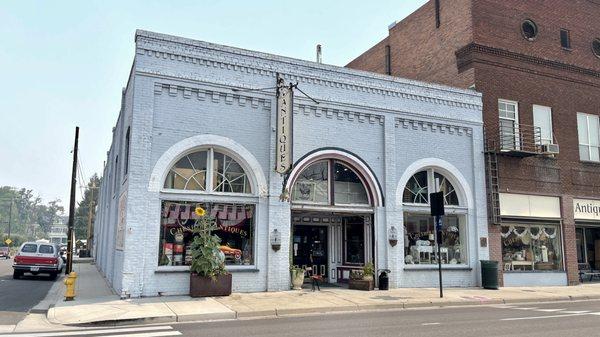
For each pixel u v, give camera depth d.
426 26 24.94
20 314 12.34
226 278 14.98
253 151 16.48
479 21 21.75
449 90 20.31
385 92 19.05
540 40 23.09
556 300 16.86
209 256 14.73
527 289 19.34
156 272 14.71
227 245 16.02
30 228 161.75
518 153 20.81
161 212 15.19
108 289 17.72
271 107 16.88
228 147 16.09
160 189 15.09
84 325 10.82
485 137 20.84
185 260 15.33
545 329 10.16
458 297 16.00
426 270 18.86
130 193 14.62
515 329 10.16
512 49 22.20
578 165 23.03
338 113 18.06
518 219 21.05
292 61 17.42
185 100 15.71
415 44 25.78
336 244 19.72
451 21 23.00
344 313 13.03
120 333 9.80
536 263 21.38
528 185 21.44
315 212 18.36
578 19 24.48
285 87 16.44
